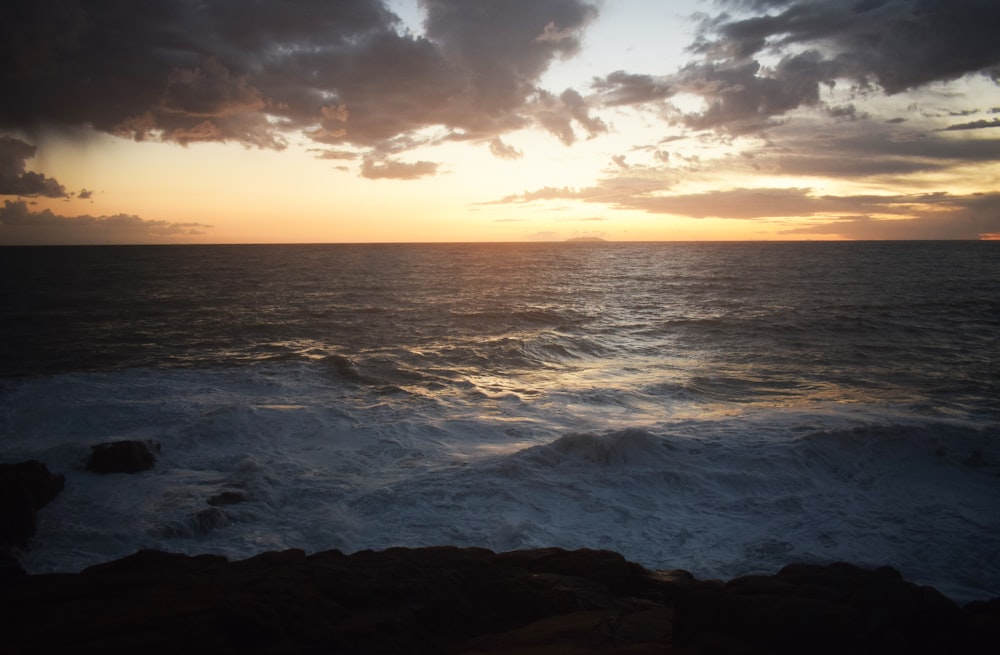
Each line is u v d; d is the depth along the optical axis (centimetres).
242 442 1332
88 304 4103
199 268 8350
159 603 490
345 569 573
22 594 569
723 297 4472
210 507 965
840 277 6341
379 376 2000
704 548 858
